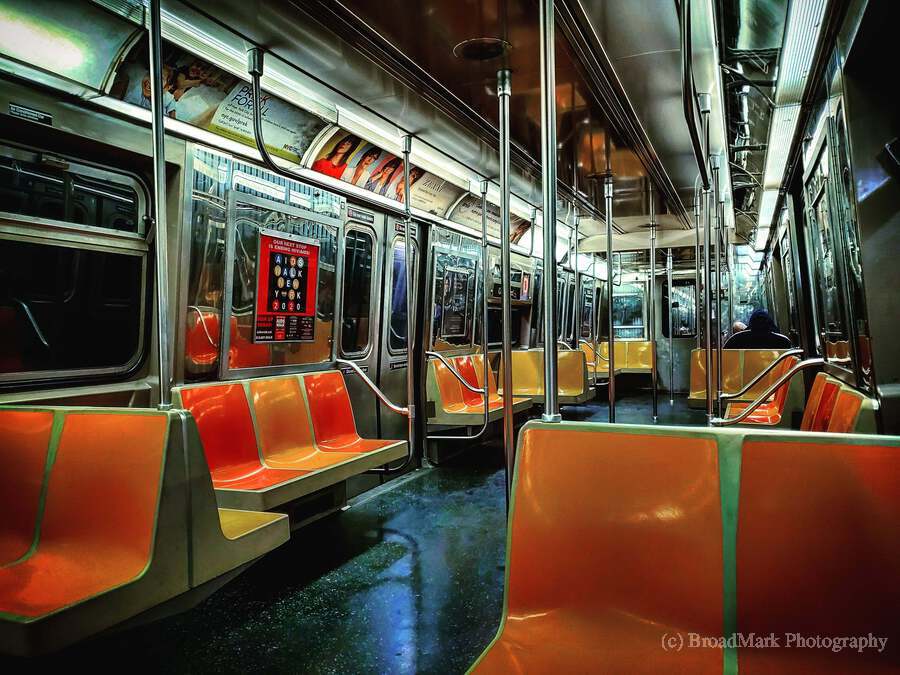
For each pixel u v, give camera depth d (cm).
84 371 287
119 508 189
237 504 276
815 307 455
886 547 123
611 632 139
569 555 148
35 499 206
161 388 201
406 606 278
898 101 243
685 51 210
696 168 545
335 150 439
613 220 802
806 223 464
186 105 324
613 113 396
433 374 575
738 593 132
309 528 393
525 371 770
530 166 515
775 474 135
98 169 291
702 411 926
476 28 277
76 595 170
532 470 159
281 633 254
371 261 509
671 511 142
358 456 357
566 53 304
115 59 275
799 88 333
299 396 389
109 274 299
